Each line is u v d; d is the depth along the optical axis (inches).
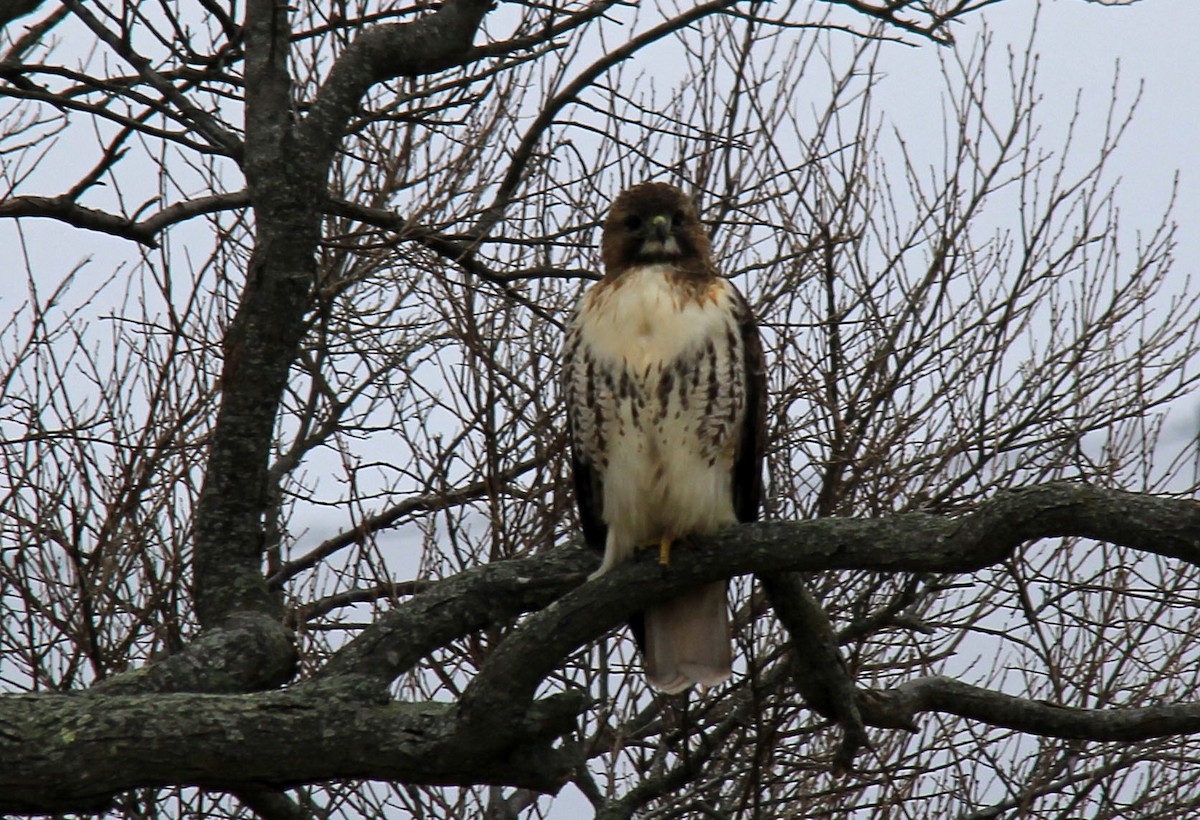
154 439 454.3
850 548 325.7
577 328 414.3
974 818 440.8
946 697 368.5
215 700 311.7
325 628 470.6
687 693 392.5
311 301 445.7
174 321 441.7
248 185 372.5
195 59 439.5
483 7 395.2
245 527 369.1
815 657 353.7
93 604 432.8
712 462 402.9
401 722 319.9
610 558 390.9
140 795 445.7
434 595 370.9
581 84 471.5
